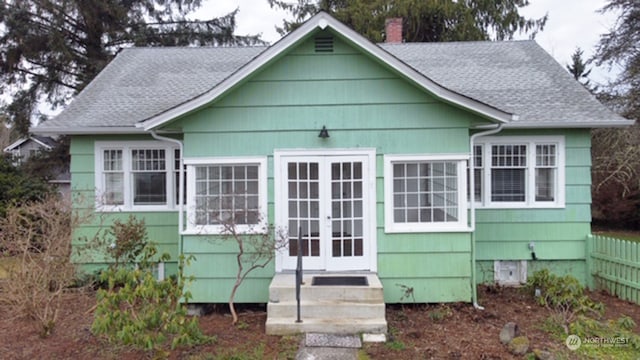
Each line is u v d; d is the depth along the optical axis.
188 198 6.85
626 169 13.52
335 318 5.81
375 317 5.82
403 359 4.88
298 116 6.86
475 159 8.36
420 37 22.00
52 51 16.92
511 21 22.02
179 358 4.89
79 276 7.55
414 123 6.81
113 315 4.50
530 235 8.30
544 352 4.89
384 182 6.84
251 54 11.46
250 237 6.75
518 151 8.34
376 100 6.82
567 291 6.46
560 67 9.99
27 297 5.59
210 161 6.84
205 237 6.82
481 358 4.89
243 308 7.00
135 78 10.26
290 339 5.45
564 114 8.11
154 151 8.63
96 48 18.31
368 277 6.57
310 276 6.63
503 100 8.65
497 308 6.86
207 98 6.54
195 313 6.75
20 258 6.12
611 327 5.76
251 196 6.98
